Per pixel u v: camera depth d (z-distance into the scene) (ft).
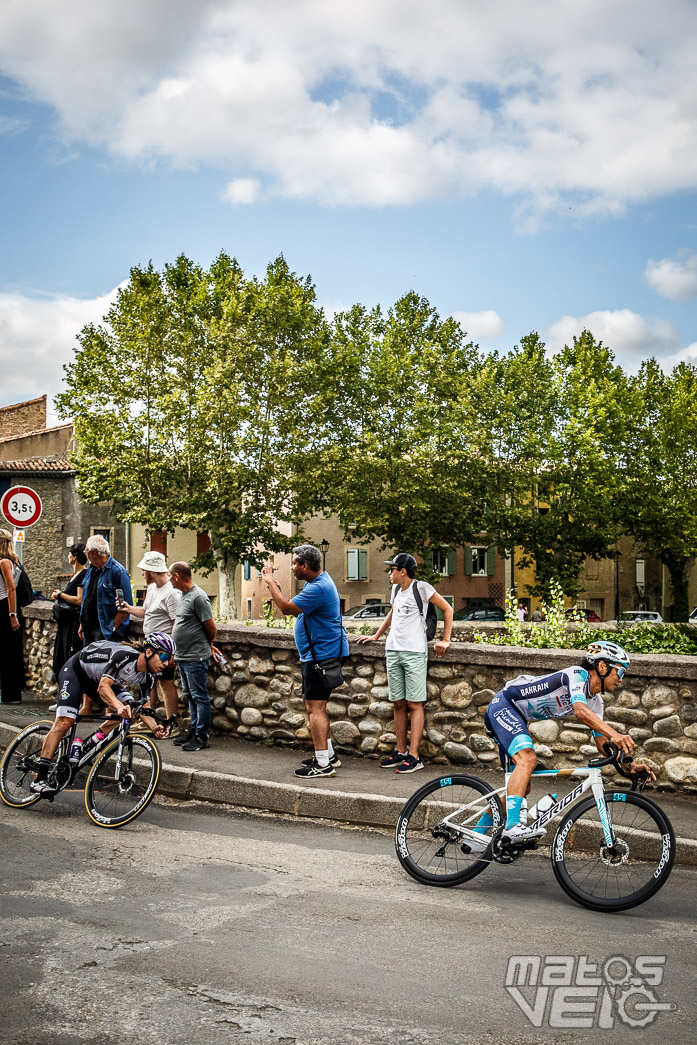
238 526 132.57
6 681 35.96
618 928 15.20
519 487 155.63
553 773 17.54
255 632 29.73
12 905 15.48
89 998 11.82
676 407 174.09
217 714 30.83
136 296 138.62
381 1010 11.71
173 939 14.02
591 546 165.48
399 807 22.27
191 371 138.72
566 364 181.78
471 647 26.22
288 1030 11.07
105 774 21.77
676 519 173.68
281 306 136.87
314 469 136.36
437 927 15.02
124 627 31.96
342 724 28.25
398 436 151.12
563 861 16.89
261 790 24.03
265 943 13.99
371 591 193.06
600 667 17.56
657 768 24.08
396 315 166.50
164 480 133.90
